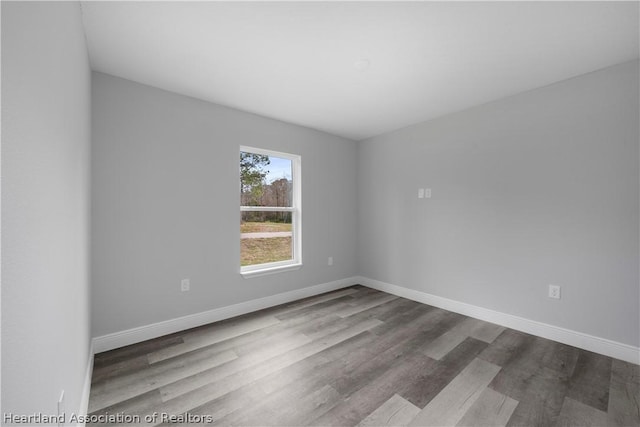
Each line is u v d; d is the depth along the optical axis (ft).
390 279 12.12
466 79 7.39
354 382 5.70
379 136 12.57
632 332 6.41
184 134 8.21
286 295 10.80
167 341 7.44
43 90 2.41
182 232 8.16
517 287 8.27
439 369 6.18
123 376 5.82
